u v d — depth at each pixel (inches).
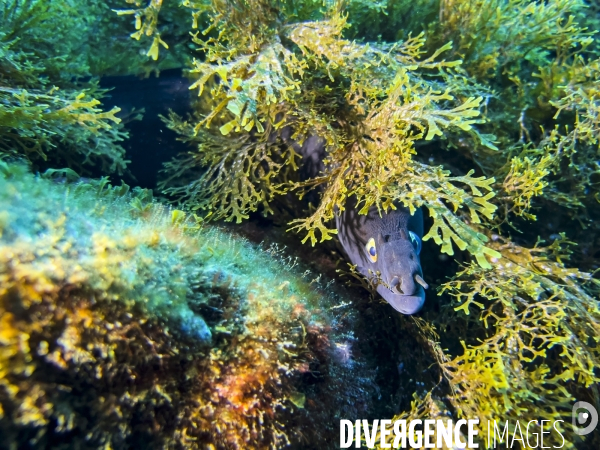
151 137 13.0
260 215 12.0
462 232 7.9
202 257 7.6
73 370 5.7
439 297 11.2
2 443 5.2
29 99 9.2
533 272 9.4
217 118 11.6
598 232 12.2
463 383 8.9
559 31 11.5
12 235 5.6
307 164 11.3
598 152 11.1
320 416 8.2
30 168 8.8
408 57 9.6
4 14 9.7
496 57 11.8
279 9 9.0
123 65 13.9
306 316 8.0
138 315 6.1
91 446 5.8
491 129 11.6
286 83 8.6
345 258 11.5
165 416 6.6
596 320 9.0
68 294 5.6
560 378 8.5
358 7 11.2
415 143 11.6
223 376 6.9
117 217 7.6
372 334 11.0
